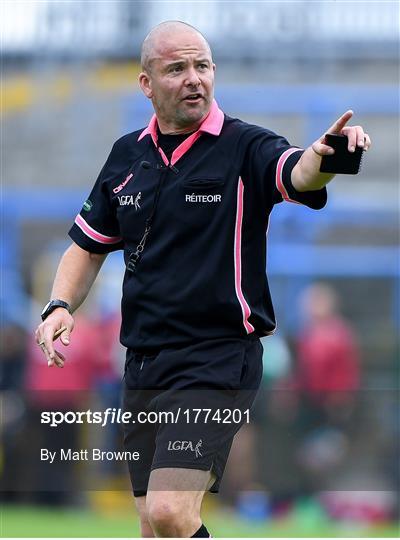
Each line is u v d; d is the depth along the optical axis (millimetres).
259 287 15898
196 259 15688
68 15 66000
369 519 31797
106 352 32938
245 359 15828
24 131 65250
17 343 33938
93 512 31062
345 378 34281
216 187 15648
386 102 62781
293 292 54844
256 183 15531
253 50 64000
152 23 65625
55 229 60531
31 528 28516
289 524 31016
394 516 32031
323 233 56562
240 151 15719
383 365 47344
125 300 16172
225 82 63469
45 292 48188
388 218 58188
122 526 29281
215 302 15609
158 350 15977
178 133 16125
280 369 34062
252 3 64188
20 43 66312
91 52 65875
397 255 56406
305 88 63188
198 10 64688
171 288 15727
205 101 15891
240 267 15664
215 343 15695
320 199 14875
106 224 17172
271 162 15258
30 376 32250
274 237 55719
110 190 16656
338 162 14211
